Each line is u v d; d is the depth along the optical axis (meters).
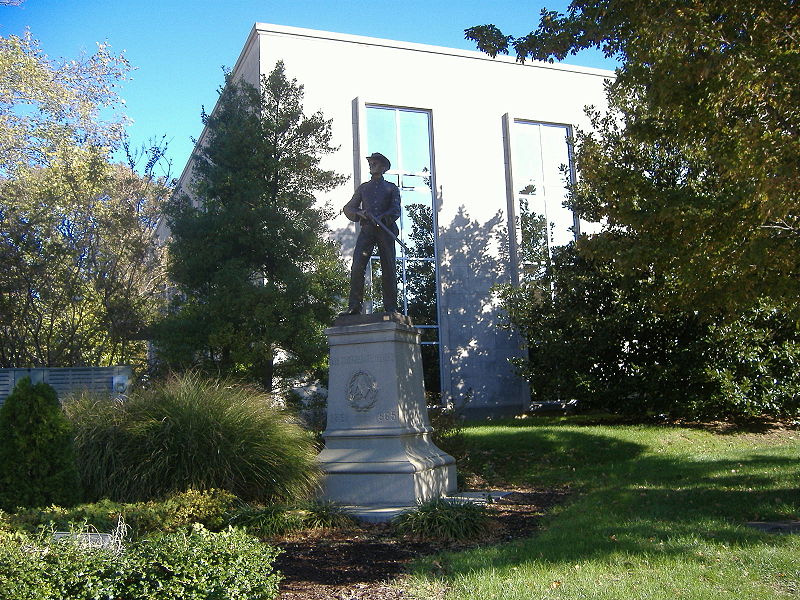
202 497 8.94
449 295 23.22
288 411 11.85
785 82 9.16
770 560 6.23
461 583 6.00
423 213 23.52
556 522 8.84
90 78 27.55
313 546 7.92
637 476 12.95
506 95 24.95
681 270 10.21
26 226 21.89
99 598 4.82
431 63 24.06
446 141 23.92
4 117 25.62
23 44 26.33
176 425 10.01
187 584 4.99
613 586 5.66
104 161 23.47
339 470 10.68
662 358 18.45
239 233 16.69
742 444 16.91
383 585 6.16
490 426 19.05
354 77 22.98
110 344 24.83
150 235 23.55
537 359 20.05
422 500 9.74
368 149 23.11
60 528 7.05
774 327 17.72
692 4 9.48
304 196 17.52
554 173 25.50
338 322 11.63
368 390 11.13
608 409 19.50
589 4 10.80
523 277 23.11
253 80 22.48
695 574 5.93
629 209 11.19
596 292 18.77
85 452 9.65
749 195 9.39
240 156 17.22
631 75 10.51
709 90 9.51
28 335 23.70
